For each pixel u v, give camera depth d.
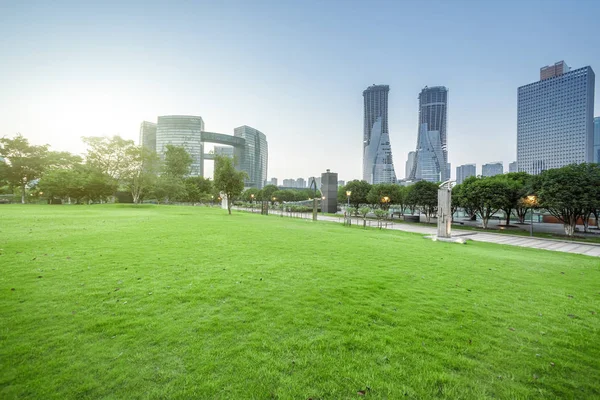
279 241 12.97
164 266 7.79
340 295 5.95
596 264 11.43
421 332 4.45
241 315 4.82
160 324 4.40
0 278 6.39
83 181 47.34
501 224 32.62
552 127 155.12
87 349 3.70
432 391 3.17
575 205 21.50
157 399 2.90
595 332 4.71
